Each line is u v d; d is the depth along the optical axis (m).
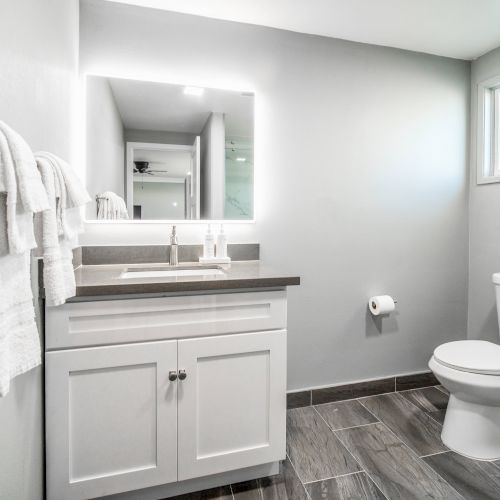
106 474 1.19
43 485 1.14
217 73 1.84
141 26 1.74
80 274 1.41
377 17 1.82
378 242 2.13
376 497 1.32
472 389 1.47
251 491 1.35
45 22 1.13
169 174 1.81
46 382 1.12
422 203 2.21
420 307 2.24
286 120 1.94
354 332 2.11
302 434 1.73
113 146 1.74
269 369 1.34
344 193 2.05
